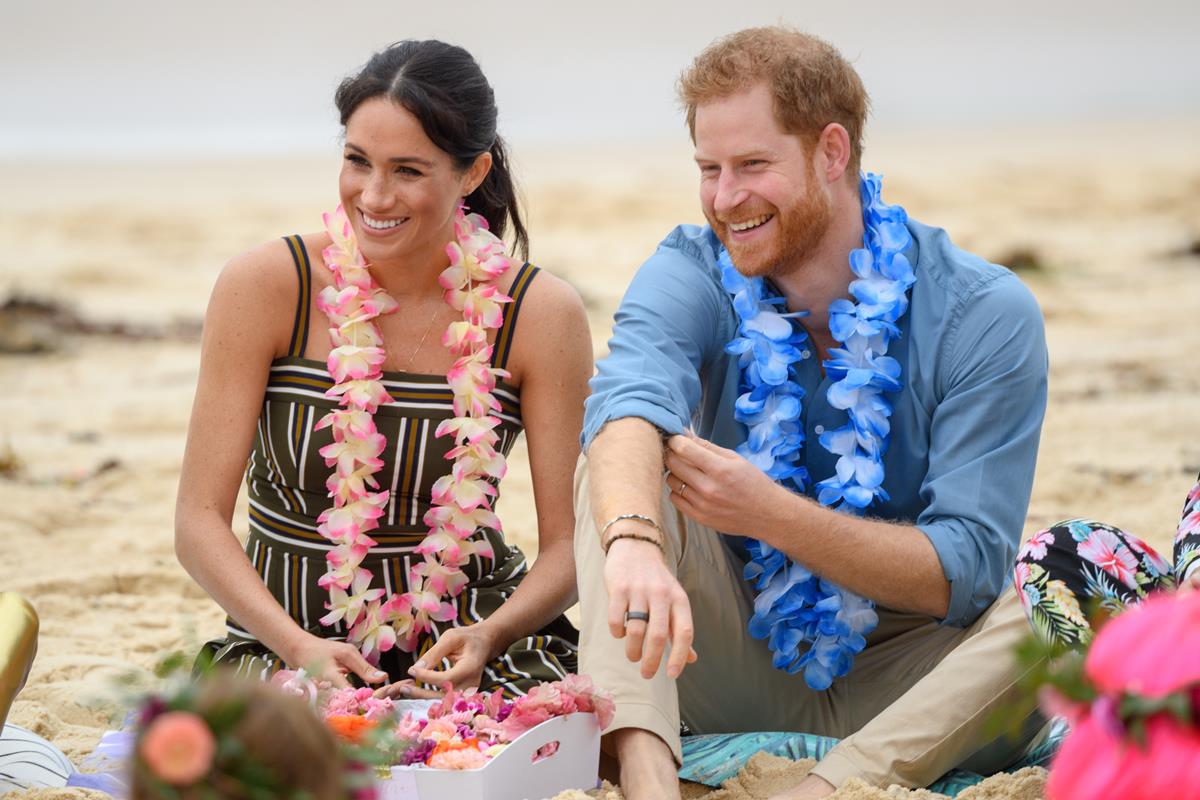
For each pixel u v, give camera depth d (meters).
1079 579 11.02
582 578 11.93
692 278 12.93
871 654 12.81
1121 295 42.34
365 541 12.89
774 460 12.64
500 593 13.51
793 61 12.06
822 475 13.01
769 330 12.65
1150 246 50.38
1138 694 7.50
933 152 89.38
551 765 10.89
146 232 61.28
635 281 13.00
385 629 12.89
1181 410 28.89
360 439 12.77
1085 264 47.22
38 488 25.12
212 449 13.02
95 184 82.62
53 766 11.95
